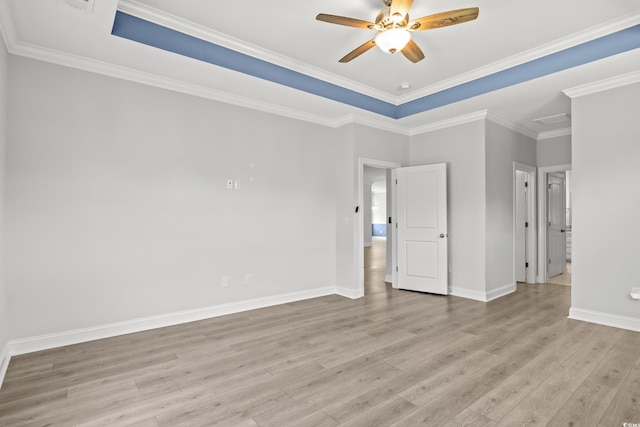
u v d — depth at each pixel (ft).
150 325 11.62
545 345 10.12
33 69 9.80
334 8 9.32
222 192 13.33
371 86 14.79
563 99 13.78
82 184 10.50
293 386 7.80
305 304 14.89
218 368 8.71
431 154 17.61
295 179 15.56
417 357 9.33
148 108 11.69
